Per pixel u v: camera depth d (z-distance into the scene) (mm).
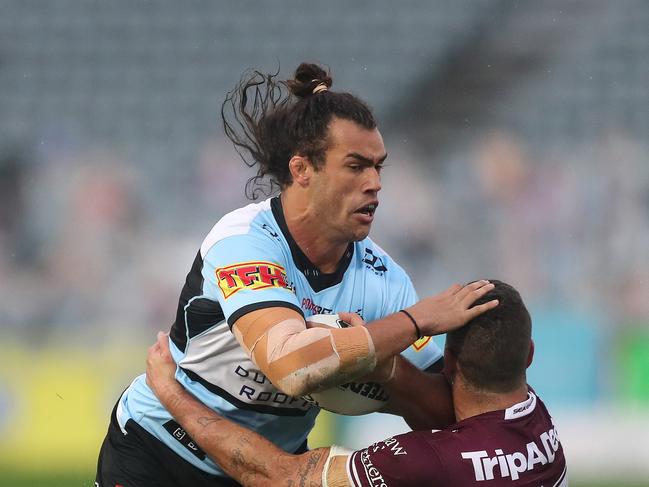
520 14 56438
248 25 57938
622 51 54844
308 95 12203
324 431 30219
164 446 13148
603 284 43938
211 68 56656
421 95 54844
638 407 32625
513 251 46094
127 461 13477
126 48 57094
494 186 48406
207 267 12102
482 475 11219
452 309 11359
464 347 11547
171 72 56438
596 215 46844
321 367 10805
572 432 32781
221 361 12430
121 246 46438
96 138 53312
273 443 12875
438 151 51875
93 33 57625
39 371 32719
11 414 32469
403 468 11219
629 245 45500
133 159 51656
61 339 38188
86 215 47531
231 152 50344
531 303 41594
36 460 31891
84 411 32500
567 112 53281
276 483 11750
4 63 56469
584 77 54344
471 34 56562
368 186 11820
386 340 11008
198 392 12781
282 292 11516
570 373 33469
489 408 11680
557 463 11906
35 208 48500
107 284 44594
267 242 12047
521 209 47250
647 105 53375
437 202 48031
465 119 53438
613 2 55938
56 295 43938
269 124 12367
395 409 12695
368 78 55656
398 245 46875
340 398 12250
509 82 54625
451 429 11617
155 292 44656
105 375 32812
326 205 11906
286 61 56750
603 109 53281
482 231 46812
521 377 11711
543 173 48719
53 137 53062
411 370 12453
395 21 56969
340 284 12594
